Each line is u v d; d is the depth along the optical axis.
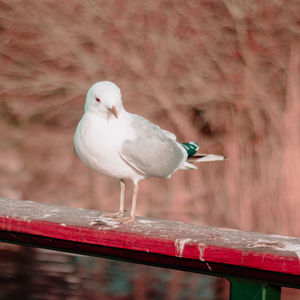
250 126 9.19
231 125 9.29
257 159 8.61
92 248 2.56
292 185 8.10
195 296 6.26
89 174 9.94
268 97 9.45
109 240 2.46
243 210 8.42
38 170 10.40
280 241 2.36
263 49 10.05
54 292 6.18
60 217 2.71
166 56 10.05
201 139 9.81
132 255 2.48
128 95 9.77
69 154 10.48
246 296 2.24
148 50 10.11
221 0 10.22
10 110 11.12
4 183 10.20
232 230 2.57
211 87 9.79
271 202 8.26
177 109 9.73
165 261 2.39
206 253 2.25
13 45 10.76
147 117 9.66
